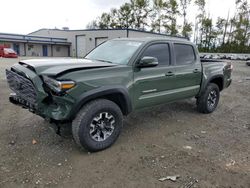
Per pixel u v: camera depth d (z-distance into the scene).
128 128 4.61
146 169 3.18
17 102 3.86
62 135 4.09
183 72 4.81
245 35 50.66
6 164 3.15
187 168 3.23
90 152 3.56
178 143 4.04
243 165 3.37
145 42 4.23
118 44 4.59
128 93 3.79
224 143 4.11
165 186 2.83
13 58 29.62
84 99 3.27
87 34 41.00
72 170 3.09
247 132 4.68
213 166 3.31
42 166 3.15
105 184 2.83
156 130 4.58
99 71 3.47
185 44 5.05
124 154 3.56
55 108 3.27
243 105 6.92
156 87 4.29
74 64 3.53
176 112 5.83
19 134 4.10
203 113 5.80
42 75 3.22
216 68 5.78
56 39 43.69
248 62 23.25
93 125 3.49
